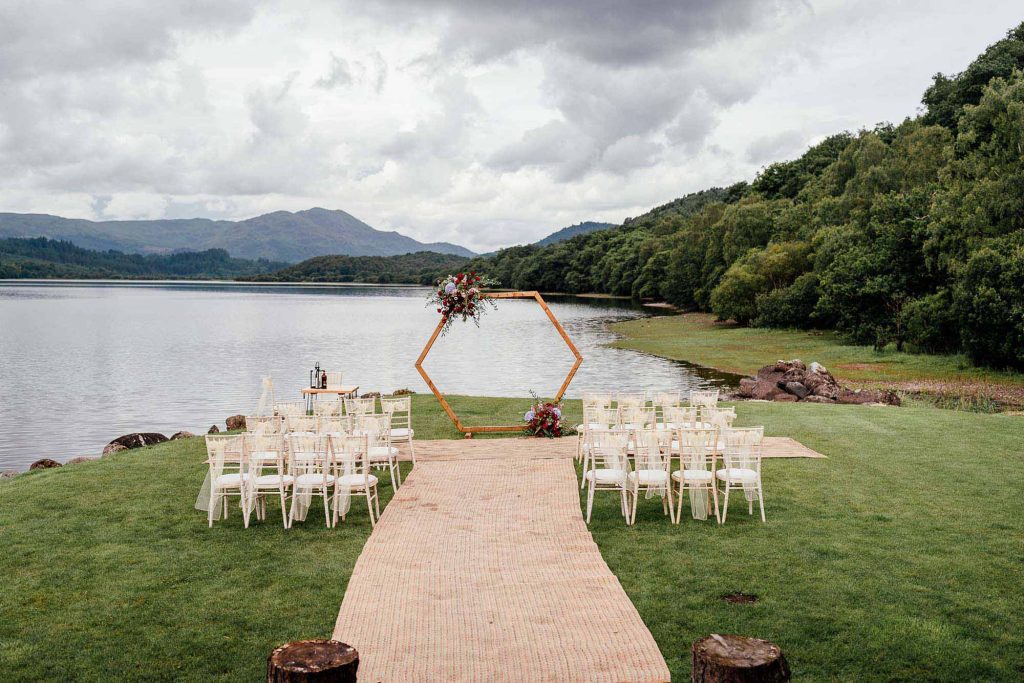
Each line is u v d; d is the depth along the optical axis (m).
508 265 165.00
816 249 56.97
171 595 6.56
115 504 9.41
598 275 137.00
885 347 40.28
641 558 7.36
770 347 43.66
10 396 27.09
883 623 5.85
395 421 15.84
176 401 26.03
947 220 36.69
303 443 9.00
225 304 105.44
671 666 5.24
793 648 5.49
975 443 12.66
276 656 3.80
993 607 6.10
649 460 9.30
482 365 36.25
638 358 38.84
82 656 5.50
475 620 6.00
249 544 7.93
